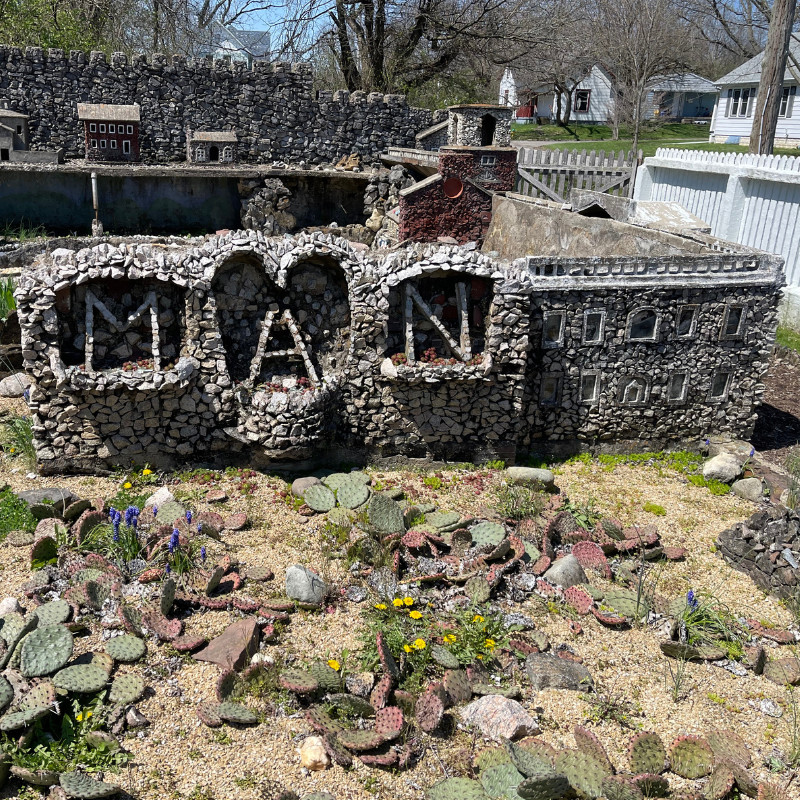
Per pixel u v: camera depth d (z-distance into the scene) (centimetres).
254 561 973
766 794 691
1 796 660
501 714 762
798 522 1032
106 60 2222
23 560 939
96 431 1112
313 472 1187
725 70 5506
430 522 1059
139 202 2025
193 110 2305
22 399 1325
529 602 947
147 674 786
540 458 1302
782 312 1839
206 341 1104
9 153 1934
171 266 1070
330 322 1180
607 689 830
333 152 2450
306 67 2352
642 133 4344
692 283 1250
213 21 3412
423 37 3036
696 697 830
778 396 1584
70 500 1051
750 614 972
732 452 1323
